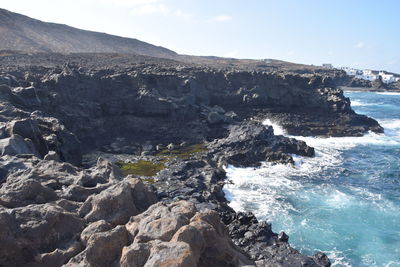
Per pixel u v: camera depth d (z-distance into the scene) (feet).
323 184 175.22
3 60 313.73
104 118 246.88
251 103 318.65
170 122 252.42
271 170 194.08
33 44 559.79
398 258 111.96
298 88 341.62
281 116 304.50
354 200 155.84
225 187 166.61
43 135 160.86
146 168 184.03
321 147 251.19
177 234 51.65
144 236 54.29
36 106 201.46
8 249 58.03
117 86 262.06
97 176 94.53
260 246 106.11
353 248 116.98
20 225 62.23
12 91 191.72
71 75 242.58
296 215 139.23
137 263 49.37
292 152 223.51
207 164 188.03
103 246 56.59
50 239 63.05
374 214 142.20
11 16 644.69
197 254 51.83
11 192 73.10
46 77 242.99
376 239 122.72
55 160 111.24
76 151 179.52
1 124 141.08
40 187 76.33
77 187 83.71
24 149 119.65
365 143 266.98
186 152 217.77
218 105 315.99
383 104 564.71
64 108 225.97
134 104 252.01
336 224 132.67
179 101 265.34
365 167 206.39
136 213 71.36
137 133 243.40
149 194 78.69
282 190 165.37
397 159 224.94
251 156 206.28
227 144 217.97
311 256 106.11
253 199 153.99
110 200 70.28
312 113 320.70
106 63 354.74
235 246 67.72
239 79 333.83
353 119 315.58
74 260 56.95
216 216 63.31
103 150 220.23
